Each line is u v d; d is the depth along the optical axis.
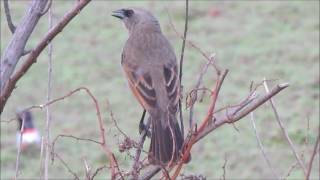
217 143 16.31
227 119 4.47
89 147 16.20
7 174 15.12
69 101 19.09
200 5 25.98
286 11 25.27
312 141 15.53
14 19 24.75
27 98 19.58
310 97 18.52
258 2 26.12
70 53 22.59
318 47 22.06
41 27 24.38
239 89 19.36
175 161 4.68
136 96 5.75
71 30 24.41
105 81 20.47
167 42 6.13
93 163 15.33
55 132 17.27
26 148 15.85
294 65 20.86
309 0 25.86
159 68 5.85
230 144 16.27
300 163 5.04
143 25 6.24
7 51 4.39
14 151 15.94
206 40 23.27
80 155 15.77
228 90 19.23
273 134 16.36
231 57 21.77
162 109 5.50
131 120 17.80
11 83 4.23
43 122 17.92
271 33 23.59
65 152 16.05
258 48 22.38
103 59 22.11
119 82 20.27
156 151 4.86
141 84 5.75
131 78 5.86
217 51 22.28
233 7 25.84
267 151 15.68
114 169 4.45
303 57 21.36
